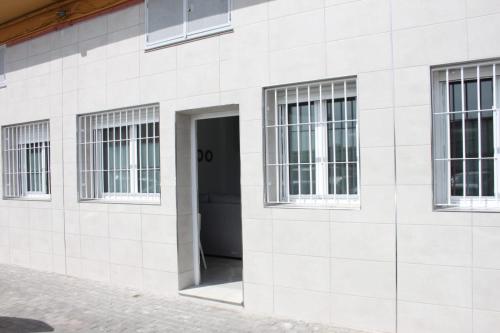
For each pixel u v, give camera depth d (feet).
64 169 23.36
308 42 15.65
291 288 15.97
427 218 13.61
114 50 21.08
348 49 14.92
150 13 19.75
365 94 14.61
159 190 20.16
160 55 19.49
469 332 13.03
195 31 18.35
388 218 14.20
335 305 15.11
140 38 20.15
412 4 13.87
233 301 17.47
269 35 16.47
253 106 16.83
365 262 14.57
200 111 18.99
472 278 12.99
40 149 25.49
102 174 22.58
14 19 25.43
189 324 15.90
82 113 22.49
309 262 15.58
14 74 26.03
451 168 13.87
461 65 13.42
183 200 19.40
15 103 26.03
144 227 20.11
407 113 13.96
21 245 25.80
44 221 24.45
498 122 13.23
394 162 14.12
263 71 16.61
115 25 21.01
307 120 16.34
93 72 21.97
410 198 13.87
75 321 16.58
